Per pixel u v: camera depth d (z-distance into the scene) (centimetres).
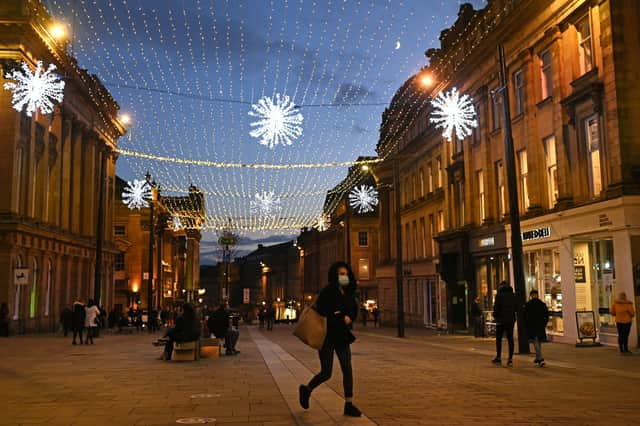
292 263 11400
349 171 5988
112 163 5516
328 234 8212
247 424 703
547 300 2395
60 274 3997
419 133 4206
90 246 4594
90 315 2425
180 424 704
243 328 5081
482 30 2961
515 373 1250
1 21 3123
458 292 3409
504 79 1850
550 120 2395
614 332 1975
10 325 3103
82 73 4281
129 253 6806
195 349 1620
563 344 2133
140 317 3988
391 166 5003
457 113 1519
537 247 2442
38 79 1638
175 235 8850
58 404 862
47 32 3362
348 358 755
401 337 2998
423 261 4106
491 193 2955
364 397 911
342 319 755
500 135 2858
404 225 4675
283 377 1183
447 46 3544
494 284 2923
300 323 756
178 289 9038
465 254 3172
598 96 2017
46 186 3738
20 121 3334
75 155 4419
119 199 6869
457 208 3384
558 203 2264
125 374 1270
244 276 13725
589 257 2142
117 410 806
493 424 696
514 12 2559
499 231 2772
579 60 2195
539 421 714
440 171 3853
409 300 4544
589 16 2094
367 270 6881
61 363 1548
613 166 1923
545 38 2389
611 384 1063
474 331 2798
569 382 1092
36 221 3500
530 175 2517
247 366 1449
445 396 921
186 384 1091
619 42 1931
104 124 5125
